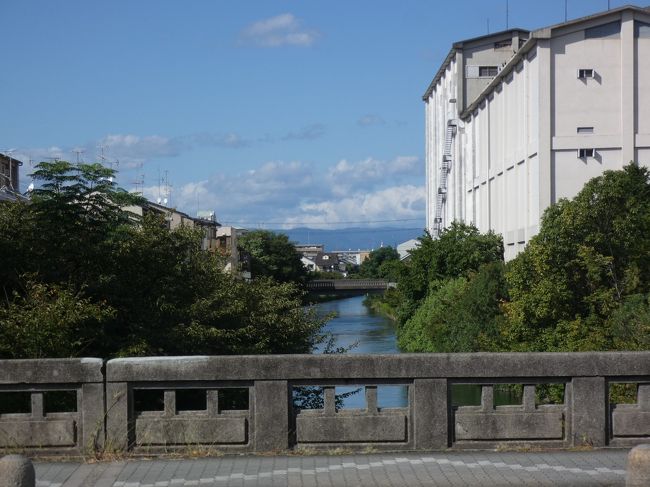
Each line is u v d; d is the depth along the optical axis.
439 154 93.19
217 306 23.16
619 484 7.85
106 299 18.47
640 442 9.07
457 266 62.00
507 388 30.94
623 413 9.11
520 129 55.34
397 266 68.12
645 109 50.53
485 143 66.44
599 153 50.44
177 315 20.52
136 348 17.50
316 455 8.88
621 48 50.28
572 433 9.03
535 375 9.02
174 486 7.87
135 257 19.53
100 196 19.00
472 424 9.05
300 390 22.70
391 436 8.99
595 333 30.44
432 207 99.12
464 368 9.01
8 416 8.88
